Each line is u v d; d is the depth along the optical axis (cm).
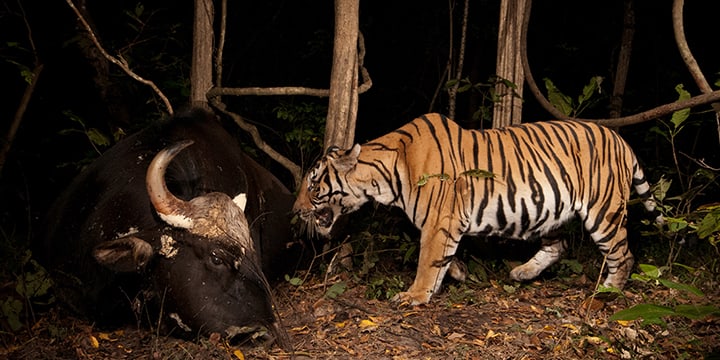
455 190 572
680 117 602
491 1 1016
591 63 1067
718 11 1008
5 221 757
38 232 611
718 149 938
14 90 889
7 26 861
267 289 479
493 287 622
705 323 522
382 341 499
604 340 470
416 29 1093
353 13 627
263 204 653
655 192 609
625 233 600
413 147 583
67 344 500
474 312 555
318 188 596
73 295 540
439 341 500
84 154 867
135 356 483
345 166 583
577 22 1076
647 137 836
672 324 519
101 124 855
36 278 526
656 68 1011
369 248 654
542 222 590
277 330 480
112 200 531
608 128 621
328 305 570
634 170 632
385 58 1105
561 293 607
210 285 466
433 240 571
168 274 470
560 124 608
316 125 795
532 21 1077
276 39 1070
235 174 599
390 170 588
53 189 865
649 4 1035
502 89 703
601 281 627
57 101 901
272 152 698
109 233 514
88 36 765
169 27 862
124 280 499
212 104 710
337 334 510
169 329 495
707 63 1020
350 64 635
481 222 586
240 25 1049
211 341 471
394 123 1086
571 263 632
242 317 470
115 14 943
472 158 584
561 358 469
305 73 1062
